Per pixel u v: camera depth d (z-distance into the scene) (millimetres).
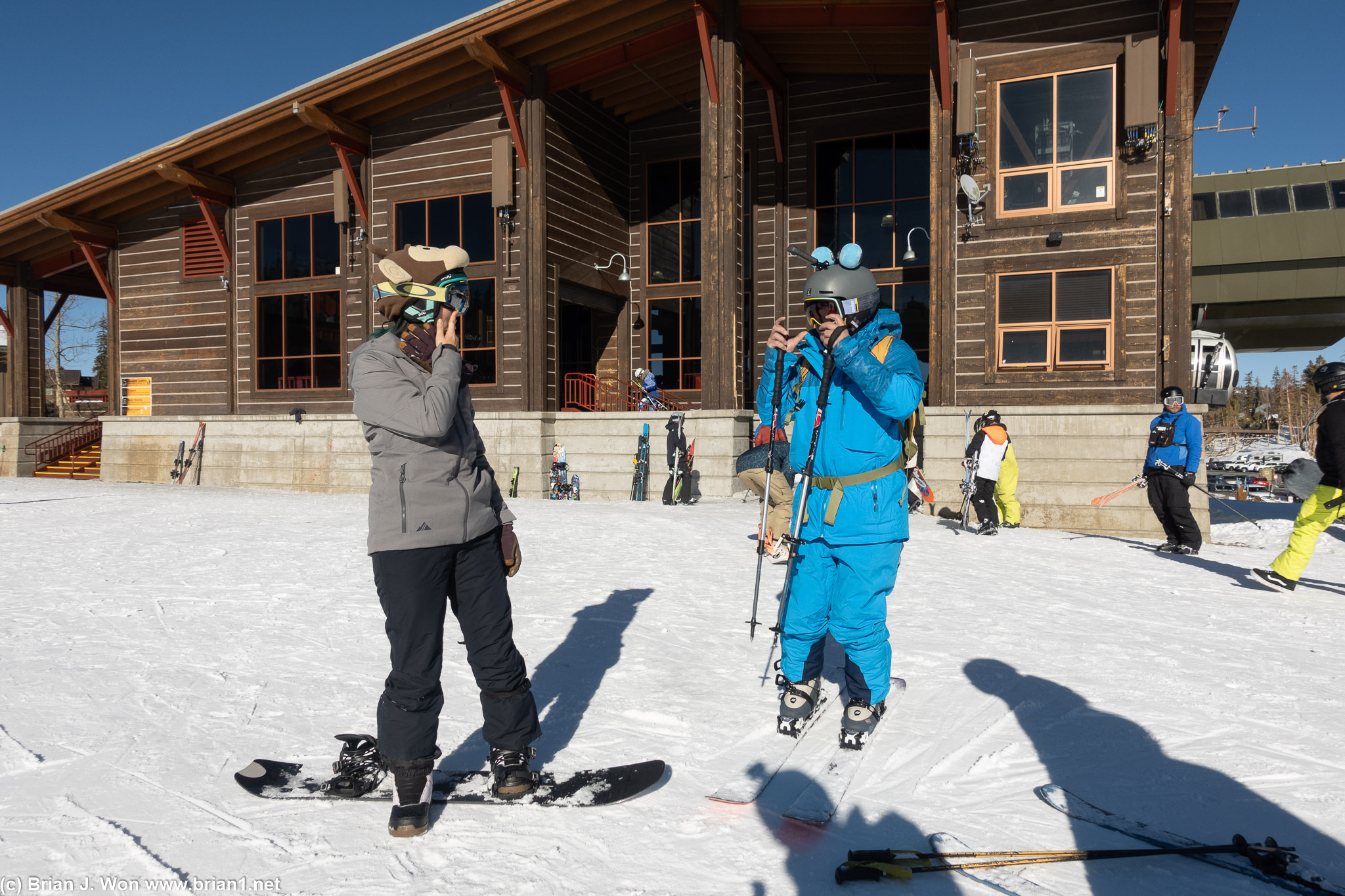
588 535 8602
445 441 2342
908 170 16562
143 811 2354
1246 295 25391
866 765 2799
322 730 3041
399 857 2119
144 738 2924
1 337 26688
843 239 17016
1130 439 11539
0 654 3980
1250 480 33375
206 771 2654
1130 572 7246
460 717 3209
